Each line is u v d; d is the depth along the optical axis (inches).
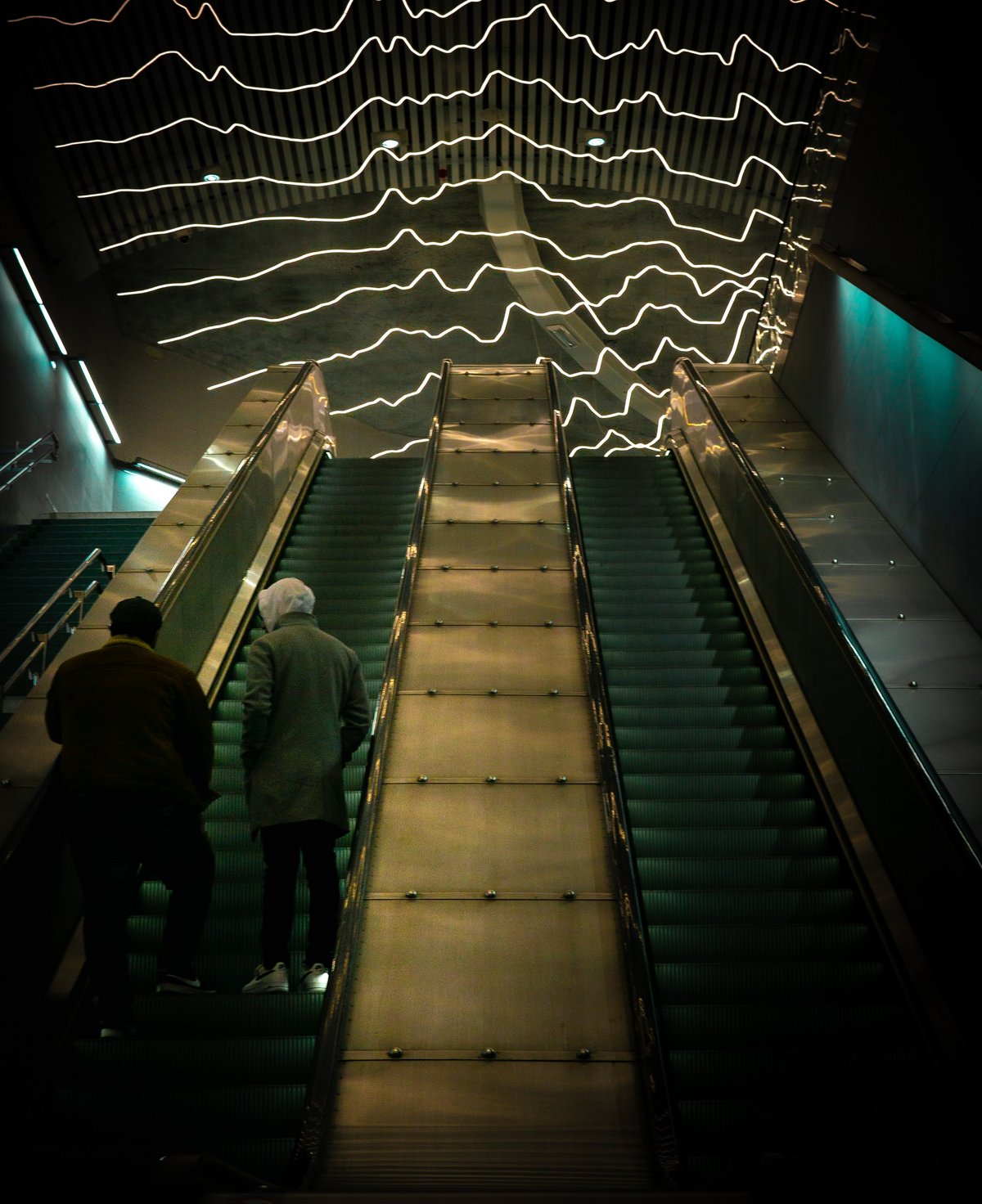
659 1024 104.6
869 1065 120.5
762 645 224.5
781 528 220.7
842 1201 102.5
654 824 173.2
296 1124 113.3
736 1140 110.9
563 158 469.4
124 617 139.6
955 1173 105.0
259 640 145.3
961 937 123.8
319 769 136.3
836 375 327.6
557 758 160.6
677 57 429.7
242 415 364.8
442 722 170.9
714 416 306.0
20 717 164.7
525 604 216.7
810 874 157.8
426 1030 112.9
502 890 132.9
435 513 273.7
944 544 243.8
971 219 224.5
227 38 419.8
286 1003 127.7
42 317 451.2
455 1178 96.7
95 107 424.8
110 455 555.8
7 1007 117.7
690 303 566.3
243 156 459.8
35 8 390.6
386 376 609.6
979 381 227.8
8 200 418.9
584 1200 74.9
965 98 226.2
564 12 423.5
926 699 204.7
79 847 125.4
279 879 131.4
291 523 310.3
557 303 522.9
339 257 523.5
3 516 399.5
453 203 502.0
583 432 663.1
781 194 463.5
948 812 129.7
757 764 188.1
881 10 285.9
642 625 246.1
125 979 122.9
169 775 128.3
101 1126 113.8
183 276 523.8
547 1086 106.2
